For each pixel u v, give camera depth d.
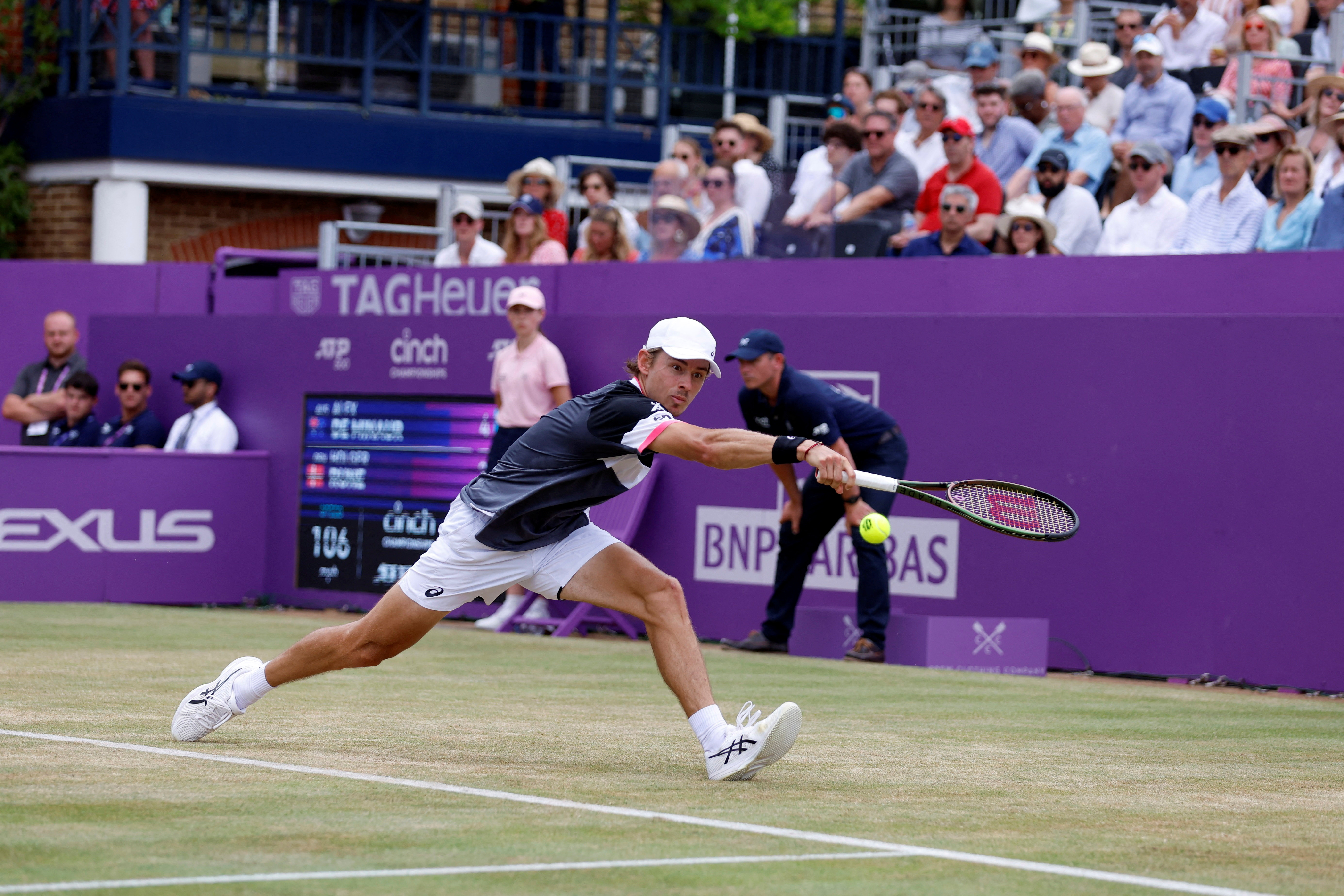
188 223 43.09
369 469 28.81
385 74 44.38
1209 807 11.21
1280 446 21.19
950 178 27.47
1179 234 25.33
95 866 8.33
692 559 25.58
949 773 12.46
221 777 11.16
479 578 11.92
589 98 46.28
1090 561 22.48
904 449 22.41
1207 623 21.66
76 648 20.80
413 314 28.80
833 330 24.53
